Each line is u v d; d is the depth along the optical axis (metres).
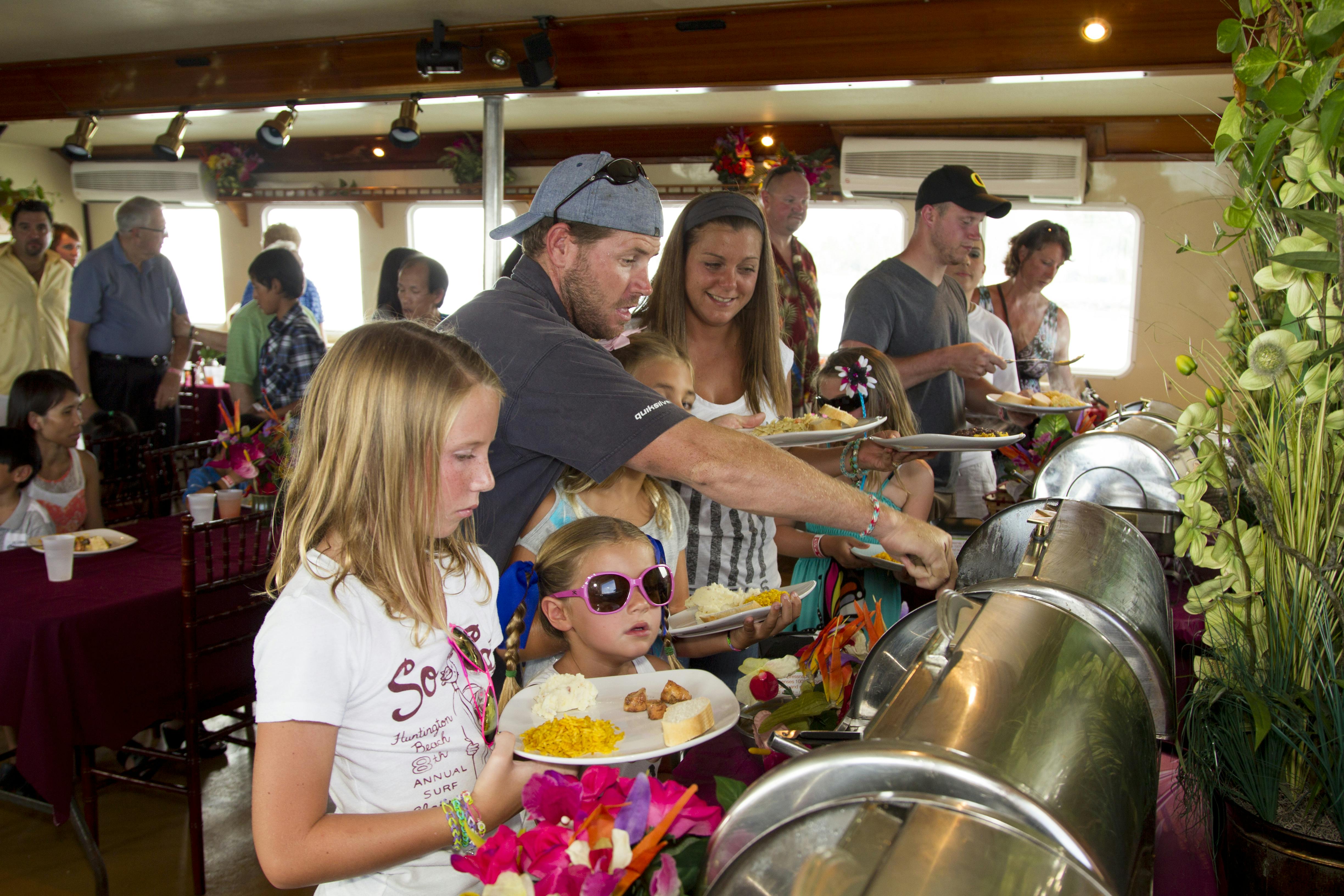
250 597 2.67
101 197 8.49
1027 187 6.13
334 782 1.00
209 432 6.91
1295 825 0.85
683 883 0.68
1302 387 0.88
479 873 0.68
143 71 4.86
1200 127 5.88
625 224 1.48
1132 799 0.62
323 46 4.39
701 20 3.67
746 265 2.05
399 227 8.05
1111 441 1.79
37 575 2.60
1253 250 0.97
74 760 2.42
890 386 2.44
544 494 1.46
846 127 6.37
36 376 3.02
